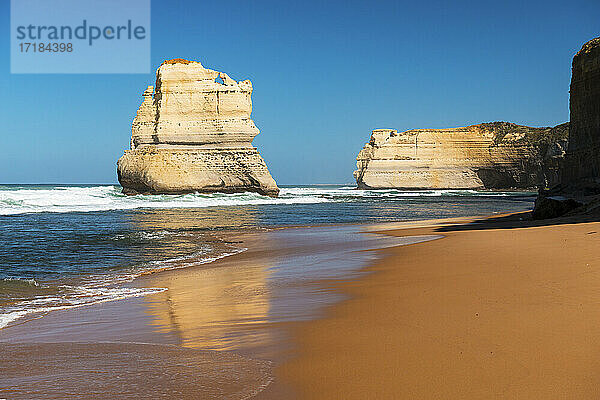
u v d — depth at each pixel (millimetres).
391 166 138125
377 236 20781
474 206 54906
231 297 8844
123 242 19750
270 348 5309
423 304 6816
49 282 11328
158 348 5641
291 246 18188
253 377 4418
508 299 6637
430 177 136375
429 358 4625
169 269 13203
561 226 16297
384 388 4008
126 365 4969
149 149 72000
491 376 4117
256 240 20484
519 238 13719
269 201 61750
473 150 135625
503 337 5062
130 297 9430
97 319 7621
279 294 8758
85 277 12031
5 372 4855
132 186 74250
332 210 46469
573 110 50812
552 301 6324
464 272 9164
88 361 5184
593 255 9578
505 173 132250
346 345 5203
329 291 8578
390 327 5773
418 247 14078
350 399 3840
